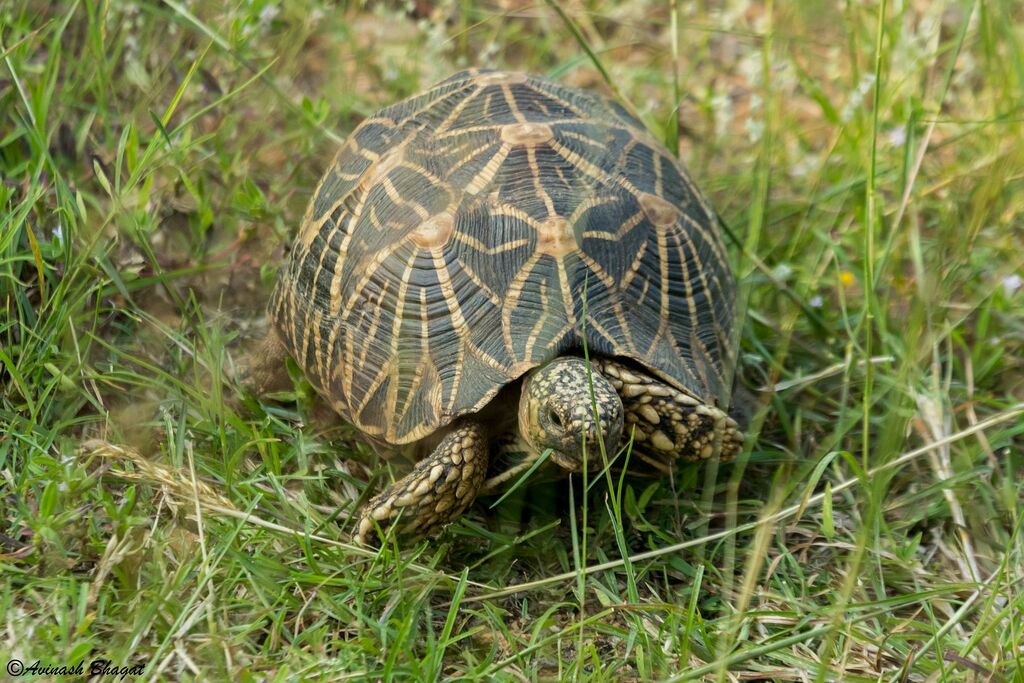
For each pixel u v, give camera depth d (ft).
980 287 18.98
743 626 13.25
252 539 13.21
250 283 18.26
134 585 12.43
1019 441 17.12
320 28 23.40
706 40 24.21
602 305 13.99
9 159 17.85
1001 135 19.57
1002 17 21.33
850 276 18.93
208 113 20.54
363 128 16.61
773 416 17.43
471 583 13.50
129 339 17.06
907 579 14.64
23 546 12.96
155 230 17.80
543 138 15.06
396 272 14.23
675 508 14.97
